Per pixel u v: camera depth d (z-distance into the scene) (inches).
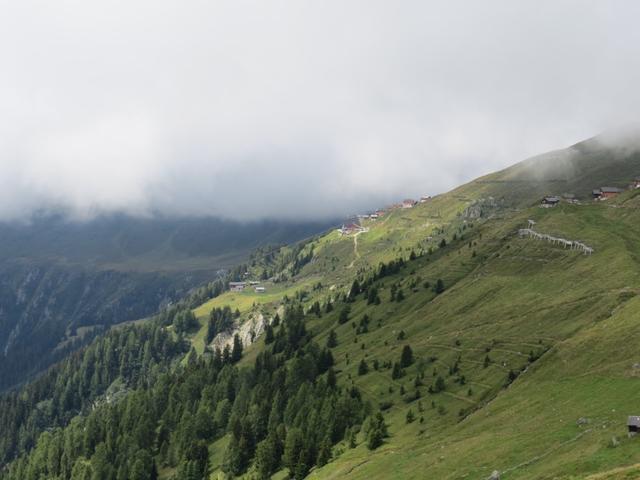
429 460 5167.3
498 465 4269.2
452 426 6333.7
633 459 3373.5
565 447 4069.9
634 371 5211.6
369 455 6328.7
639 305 6643.7
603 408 4635.8
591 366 5866.1
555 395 5570.9
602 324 6796.3
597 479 3051.2
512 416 5556.1
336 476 5994.1
